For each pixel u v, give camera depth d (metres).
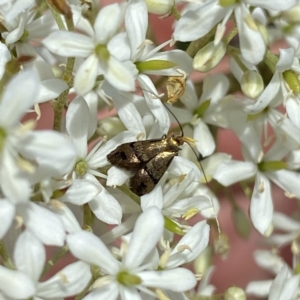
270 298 0.12
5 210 0.11
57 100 0.12
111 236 0.12
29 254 0.11
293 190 0.12
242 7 0.12
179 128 0.12
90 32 0.12
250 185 0.14
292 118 0.12
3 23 0.12
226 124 0.12
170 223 0.12
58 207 0.11
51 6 0.11
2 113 0.11
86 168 0.12
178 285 0.11
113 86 0.11
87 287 0.11
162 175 0.12
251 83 0.12
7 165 0.11
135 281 0.11
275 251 0.14
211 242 0.13
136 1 0.11
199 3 0.12
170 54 0.12
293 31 0.13
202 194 0.12
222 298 0.12
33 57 0.11
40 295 0.11
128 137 0.12
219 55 0.12
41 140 0.11
